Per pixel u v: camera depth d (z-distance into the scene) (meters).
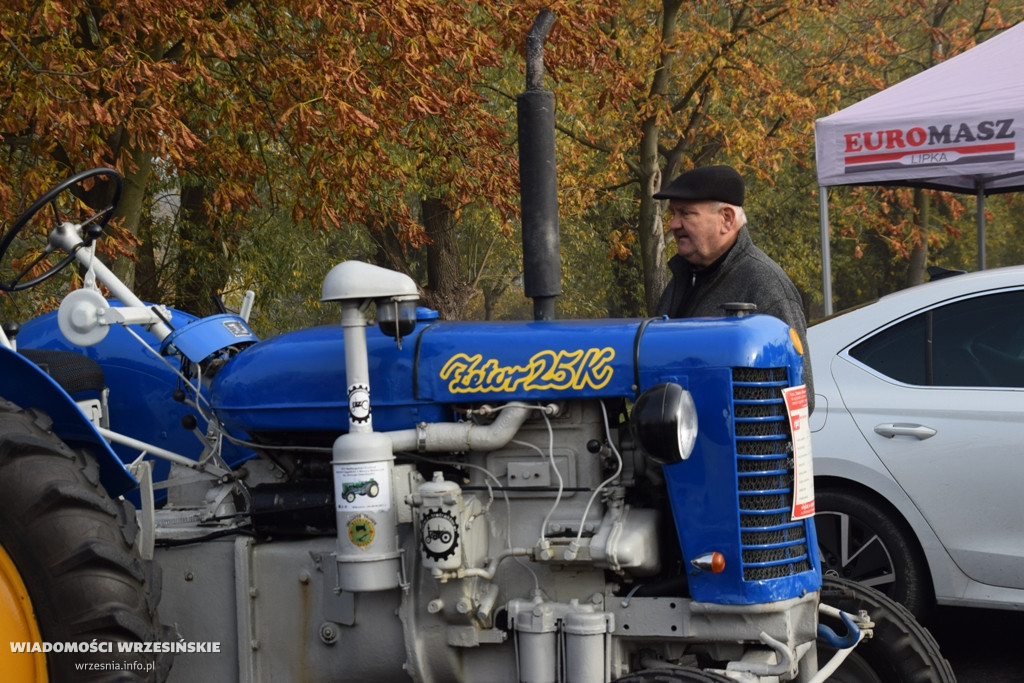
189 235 14.91
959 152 7.48
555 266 3.30
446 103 10.19
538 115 3.30
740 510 2.84
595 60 11.97
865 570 4.93
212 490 3.35
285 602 3.10
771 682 2.87
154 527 3.16
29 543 2.67
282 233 15.49
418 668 2.96
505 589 3.01
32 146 9.25
